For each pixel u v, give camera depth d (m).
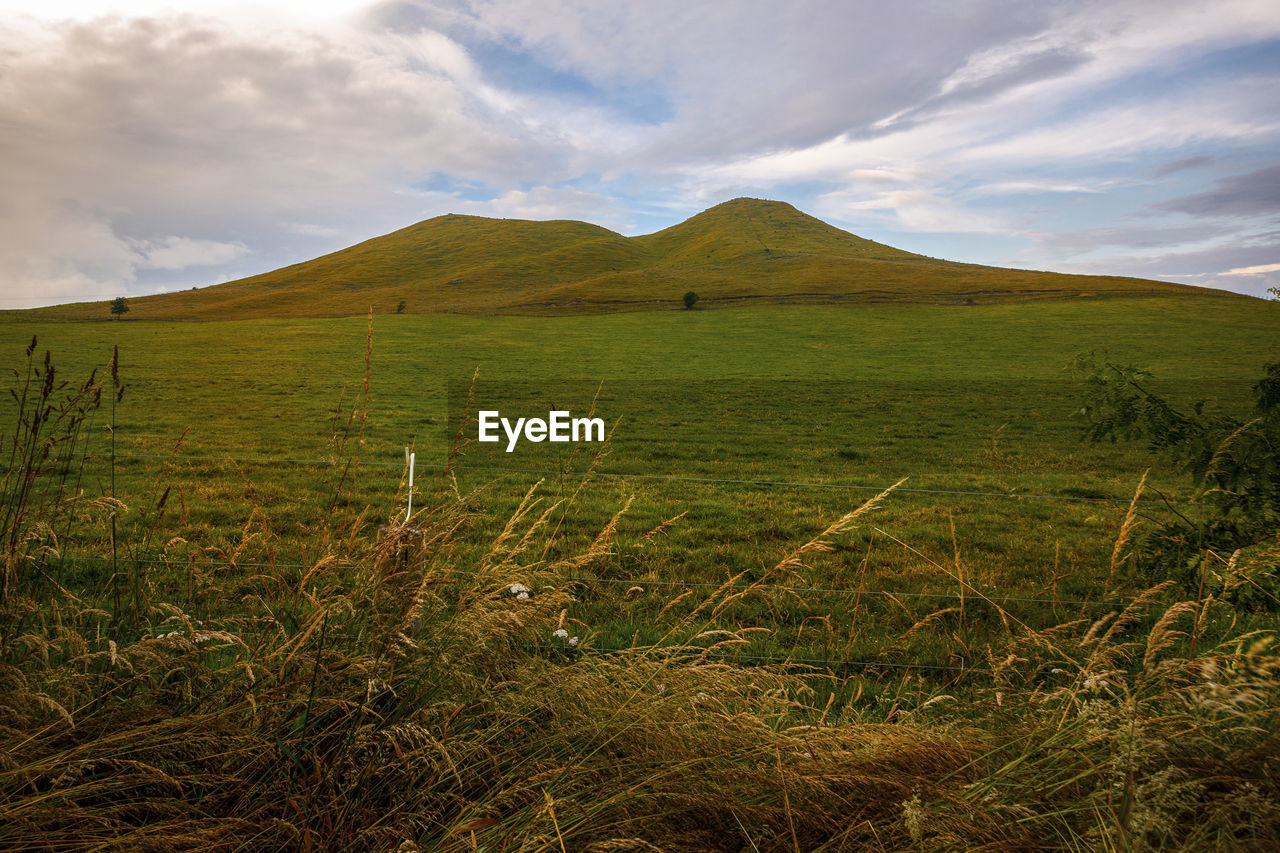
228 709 2.31
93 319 66.00
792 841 2.09
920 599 5.31
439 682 2.56
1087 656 3.68
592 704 2.55
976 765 2.37
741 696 2.76
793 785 2.19
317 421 19.59
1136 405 3.93
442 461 13.48
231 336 48.47
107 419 18.61
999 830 1.98
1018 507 9.70
